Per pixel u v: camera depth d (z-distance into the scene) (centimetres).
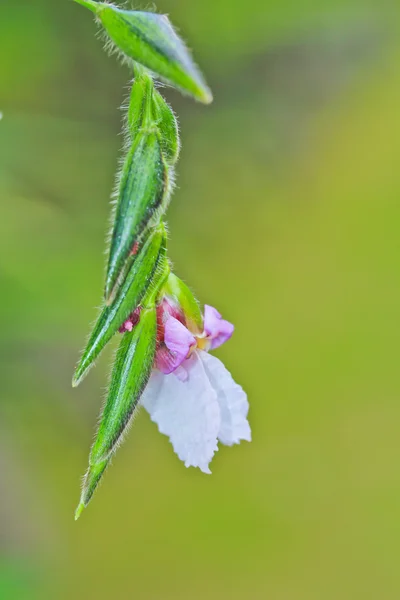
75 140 47
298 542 53
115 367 31
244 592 50
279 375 59
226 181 59
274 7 53
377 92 70
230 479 54
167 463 53
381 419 58
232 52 55
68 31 47
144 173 31
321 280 64
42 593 44
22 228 43
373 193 68
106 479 52
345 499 55
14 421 48
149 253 31
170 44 30
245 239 62
